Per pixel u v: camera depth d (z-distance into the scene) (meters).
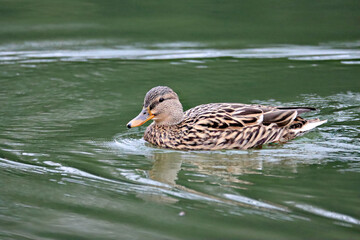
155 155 12.66
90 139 13.39
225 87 17.19
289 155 12.48
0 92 16.81
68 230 8.93
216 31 22.61
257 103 15.78
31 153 12.33
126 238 8.66
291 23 23.20
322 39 21.75
